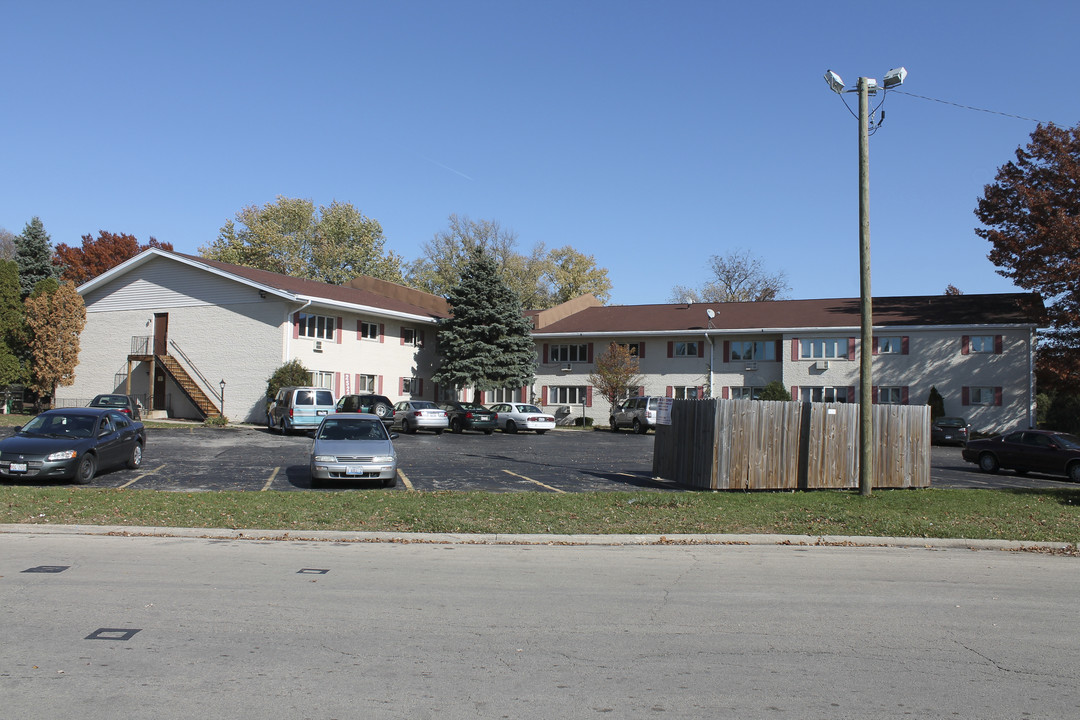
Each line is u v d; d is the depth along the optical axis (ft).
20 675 17.79
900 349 132.57
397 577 29.01
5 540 35.17
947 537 39.73
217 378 125.18
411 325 150.10
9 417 123.75
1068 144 122.42
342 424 57.62
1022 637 22.33
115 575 28.14
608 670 18.97
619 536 38.29
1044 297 121.70
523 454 82.69
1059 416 147.64
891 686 18.16
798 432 56.90
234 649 20.01
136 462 61.36
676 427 59.06
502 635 21.72
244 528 38.32
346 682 17.84
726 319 151.23
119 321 135.13
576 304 181.47
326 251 226.17
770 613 24.63
